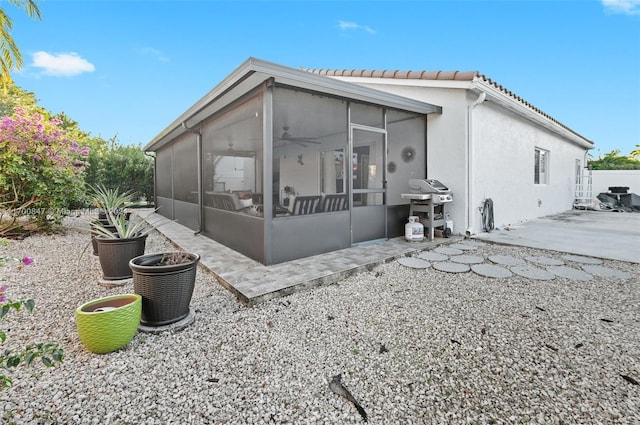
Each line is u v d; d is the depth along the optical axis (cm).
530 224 714
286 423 144
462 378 175
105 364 189
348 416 148
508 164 681
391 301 286
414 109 531
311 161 416
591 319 246
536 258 422
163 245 546
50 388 166
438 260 416
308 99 411
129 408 153
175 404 156
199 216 621
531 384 169
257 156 395
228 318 254
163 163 988
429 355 198
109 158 1258
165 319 233
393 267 392
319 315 258
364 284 333
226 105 472
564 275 351
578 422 142
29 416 146
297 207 404
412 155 564
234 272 351
